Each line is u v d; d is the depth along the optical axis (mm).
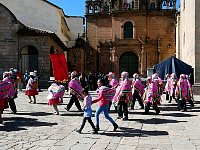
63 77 20406
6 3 41000
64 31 49781
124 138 9859
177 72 23328
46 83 33438
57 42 38906
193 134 10398
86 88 10711
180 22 38469
